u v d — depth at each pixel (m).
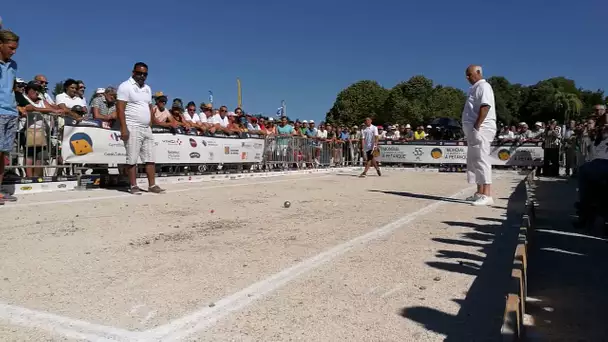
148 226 5.44
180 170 12.32
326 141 19.94
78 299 3.01
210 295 3.10
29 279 3.41
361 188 10.63
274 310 2.85
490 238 4.98
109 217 6.00
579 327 2.83
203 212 6.53
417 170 21.61
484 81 7.75
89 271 3.62
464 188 10.97
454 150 21.42
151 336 2.46
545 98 68.94
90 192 8.88
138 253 4.16
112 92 10.29
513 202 8.11
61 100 10.11
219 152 13.45
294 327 2.60
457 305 2.97
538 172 18.92
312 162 18.86
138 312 2.80
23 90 9.48
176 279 3.43
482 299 3.07
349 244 4.59
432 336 2.50
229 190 9.70
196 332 2.52
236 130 14.27
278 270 3.67
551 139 18.66
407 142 22.14
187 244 4.53
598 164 5.63
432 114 53.03
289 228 5.39
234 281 3.39
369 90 56.84
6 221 5.61
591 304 3.23
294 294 3.13
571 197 9.76
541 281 3.77
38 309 2.83
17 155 8.41
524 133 21.12
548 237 5.52
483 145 7.78
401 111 52.22
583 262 4.35
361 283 3.37
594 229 5.97
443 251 4.35
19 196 7.98
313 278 3.47
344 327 2.61
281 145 16.78
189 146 12.25
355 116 56.16
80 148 9.27
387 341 2.44
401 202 7.96
